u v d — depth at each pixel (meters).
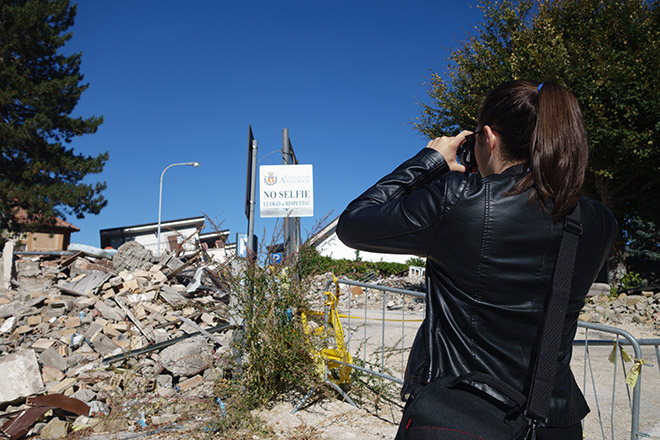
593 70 12.82
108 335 5.99
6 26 23.39
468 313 1.02
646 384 4.90
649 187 15.72
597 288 12.42
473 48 15.44
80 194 23.31
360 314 11.67
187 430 4.03
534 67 13.22
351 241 1.19
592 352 6.17
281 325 4.61
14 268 8.30
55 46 24.81
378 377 4.51
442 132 16.05
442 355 1.05
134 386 4.85
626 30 13.21
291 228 8.47
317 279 4.93
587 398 4.56
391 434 3.82
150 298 6.86
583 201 1.07
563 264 0.97
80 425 4.35
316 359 4.55
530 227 0.99
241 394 4.41
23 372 4.81
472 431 0.92
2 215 22.81
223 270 4.83
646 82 12.42
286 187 8.71
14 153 23.78
